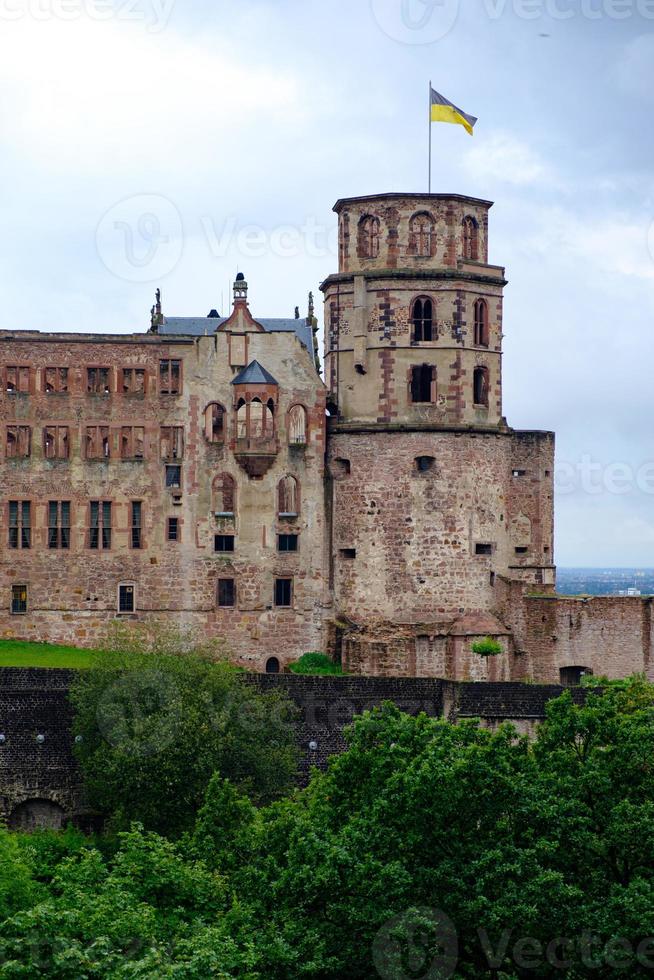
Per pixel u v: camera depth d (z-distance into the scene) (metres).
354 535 137.12
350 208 138.50
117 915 80.62
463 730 89.44
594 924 80.44
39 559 134.25
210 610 135.88
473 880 81.50
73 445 134.75
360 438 137.12
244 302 137.38
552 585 142.38
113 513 135.00
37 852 104.06
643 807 83.94
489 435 137.75
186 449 135.75
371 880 80.81
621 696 112.94
